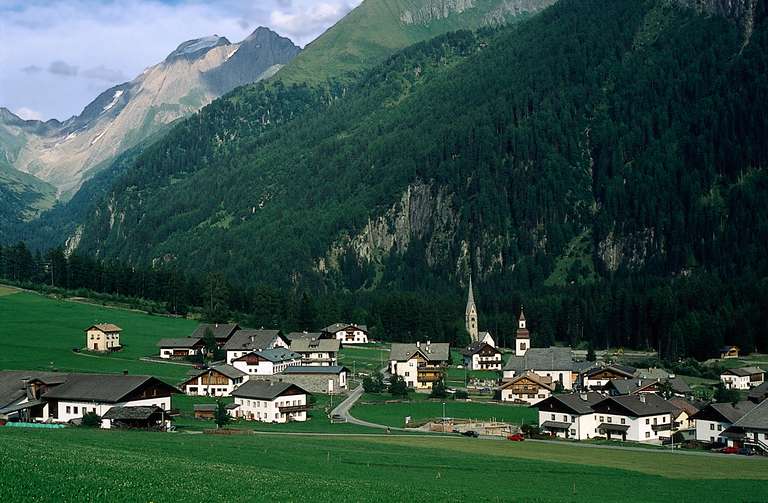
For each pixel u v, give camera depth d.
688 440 143.38
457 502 72.12
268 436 122.38
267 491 69.06
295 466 89.50
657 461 116.81
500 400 194.00
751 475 105.62
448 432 146.25
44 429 110.75
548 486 90.44
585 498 83.19
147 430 123.38
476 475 94.38
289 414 155.38
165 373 198.75
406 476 89.62
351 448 110.56
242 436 118.19
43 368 188.75
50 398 136.88
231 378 180.38
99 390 136.12
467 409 178.25
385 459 101.00
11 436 94.94
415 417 164.50
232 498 65.19
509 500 76.44
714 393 192.00
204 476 73.00
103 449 86.56
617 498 84.81
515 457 113.31
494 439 139.25
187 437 111.75
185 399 171.38
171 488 66.00
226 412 140.25
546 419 153.25
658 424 148.25
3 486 60.62
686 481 98.44
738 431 135.00
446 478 90.38
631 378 198.38
